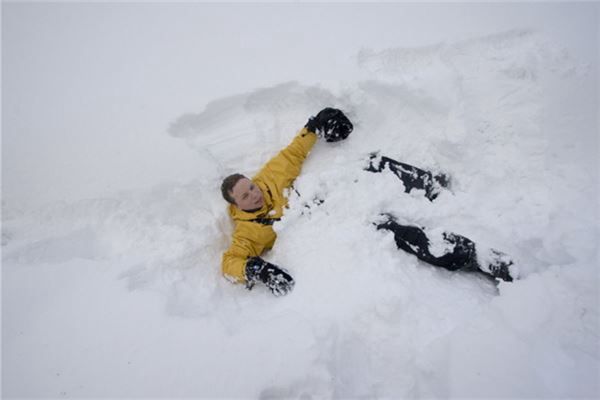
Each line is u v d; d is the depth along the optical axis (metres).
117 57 2.48
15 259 1.75
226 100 2.15
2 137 2.08
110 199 1.94
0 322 1.47
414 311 1.52
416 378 1.37
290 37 2.42
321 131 2.08
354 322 1.50
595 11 2.26
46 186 1.96
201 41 2.51
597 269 1.43
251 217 2.00
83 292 1.58
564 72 1.99
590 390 1.16
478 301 1.59
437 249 1.69
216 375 1.30
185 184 2.00
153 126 2.11
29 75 2.40
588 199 1.71
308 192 2.02
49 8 2.89
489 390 1.22
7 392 1.28
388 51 2.22
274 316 1.53
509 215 1.79
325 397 1.29
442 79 2.09
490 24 2.29
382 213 1.93
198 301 1.67
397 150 2.14
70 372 1.33
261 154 2.17
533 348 1.28
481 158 2.01
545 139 1.92
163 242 1.84
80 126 2.12
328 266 1.75
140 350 1.37
